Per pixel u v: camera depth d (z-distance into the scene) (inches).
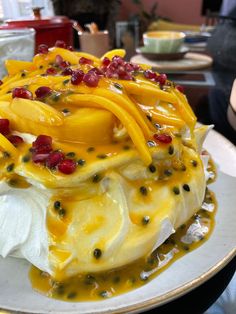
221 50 17.6
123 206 5.8
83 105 6.0
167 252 6.1
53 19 15.7
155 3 44.8
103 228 5.7
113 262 5.7
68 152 5.8
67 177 5.4
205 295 5.7
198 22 45.6
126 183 6.0
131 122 5.9
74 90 6.2
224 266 5.9
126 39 25.9
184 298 5.7
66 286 5.6
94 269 5.6
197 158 7.2
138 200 6.0
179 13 45.8
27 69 8.0
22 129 6.2
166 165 6.5
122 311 5.0
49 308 5.1
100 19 32.7
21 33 12.6
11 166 5.8
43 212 5.8
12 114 6.1
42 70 7.6
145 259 5.9
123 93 6.2
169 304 5.5
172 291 5.2
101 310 5.0
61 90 6.3
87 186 5.7
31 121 5.9
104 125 5.9
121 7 45.0
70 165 5.5
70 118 5.8
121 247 5.7
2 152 5.9
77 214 5.7
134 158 5.9
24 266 6.0
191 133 7.4
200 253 6.1
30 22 15.1
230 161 8.7
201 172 7.0
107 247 5.6
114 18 33.5
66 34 15.9
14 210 6.1
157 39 17.4
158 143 6.3
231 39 17.1
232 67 16.8
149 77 7.5
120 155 5.8
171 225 6.1
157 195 6.2
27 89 6.7
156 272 5.8
